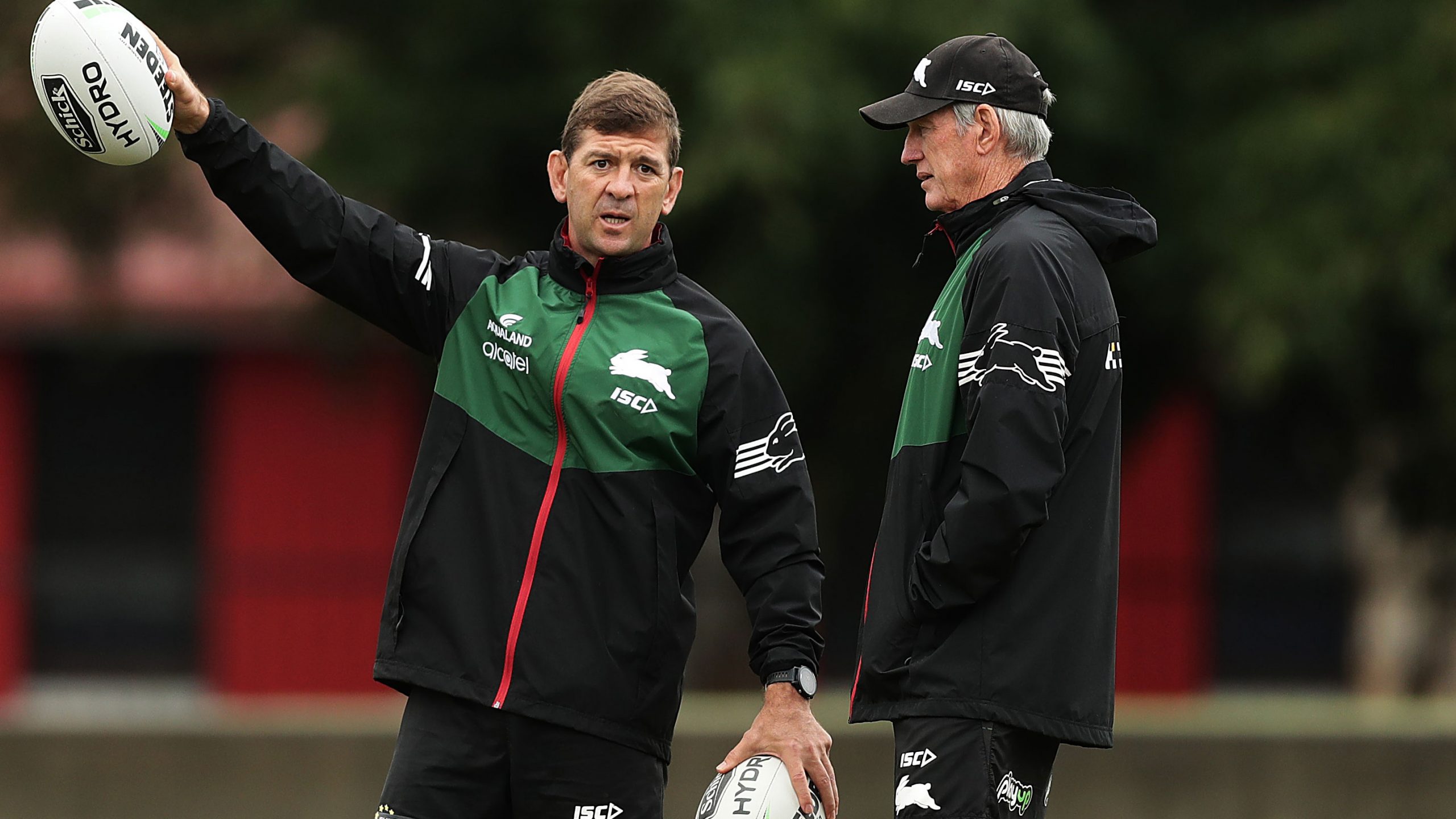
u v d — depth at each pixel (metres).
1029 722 12.98
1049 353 12.91
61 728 24.80
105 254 39.03
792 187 31.67
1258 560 60.50
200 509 61.44
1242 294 32.59
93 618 61.56
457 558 13.72
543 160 35.12
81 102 13.44
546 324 13.95
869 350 36.25
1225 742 24.50
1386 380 35.81
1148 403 39.97
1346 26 33.84
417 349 14.71
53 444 61.44
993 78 14.02
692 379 13.92
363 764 24.83
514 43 34.75
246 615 60.50
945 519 12.91
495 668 13.52
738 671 42.69
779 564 14.10
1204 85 34.94
